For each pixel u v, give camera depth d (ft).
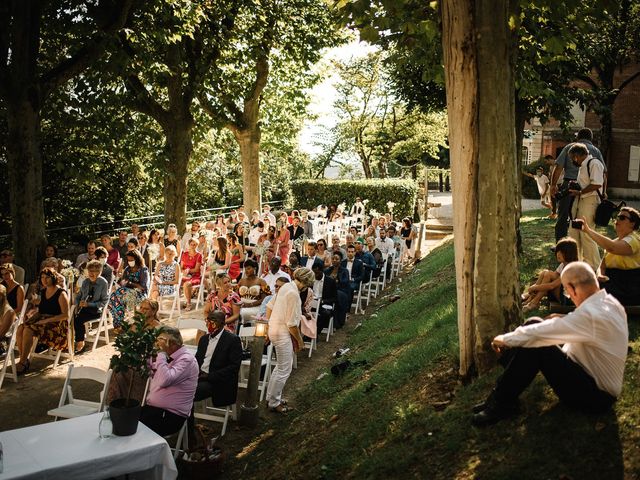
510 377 16.11
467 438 16.62
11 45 45.11
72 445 17.40
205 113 77.46
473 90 19.08
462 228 19.88
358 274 46.78
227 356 25.17
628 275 21.30
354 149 147.13
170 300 49.98
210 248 55.83
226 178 111.96
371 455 18.06
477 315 19.81
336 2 26.61
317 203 111.55
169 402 21.49
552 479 13.83
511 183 19.53
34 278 46.55
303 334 35.14
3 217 68.95
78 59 47.85
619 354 14.98
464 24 18.99
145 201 86.22
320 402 26.71
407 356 25.54
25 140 46.06
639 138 125.59
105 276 39.01
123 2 47.47
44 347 34.76
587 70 49.83
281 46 73.56
